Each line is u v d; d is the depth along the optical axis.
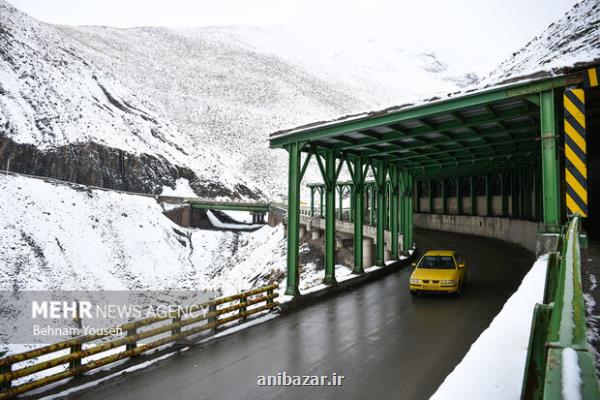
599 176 18.61
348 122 12.57
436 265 13.66
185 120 125.75
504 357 4.52
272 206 63.03
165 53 184.75
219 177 86.88
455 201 40.84
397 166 22.33
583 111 8.79
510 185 31.86
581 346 1.59
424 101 10.98
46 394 6.20
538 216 22.89
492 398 3.62
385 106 11.76
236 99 152.00
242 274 47.84
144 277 48.16
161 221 61.06
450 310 10.94
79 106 78.31
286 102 158.75
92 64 99.81
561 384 1.33
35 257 41.47
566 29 42.53
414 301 12.43
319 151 15.87
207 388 6.37
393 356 7.51
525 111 11.16
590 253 11.31
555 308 2.26
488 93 10.00
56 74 82.44
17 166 60.03
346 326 9.91
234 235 64.62
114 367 7.31
